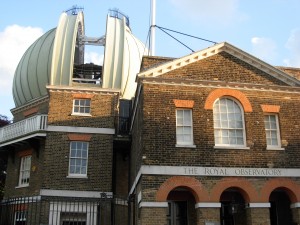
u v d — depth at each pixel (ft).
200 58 60.13
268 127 59.77
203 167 54.19
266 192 54.90
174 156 53.93
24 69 91.66
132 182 72.13
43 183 68.95
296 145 58.70
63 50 79.71
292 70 64.80
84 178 70.79
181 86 57.72
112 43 84.02
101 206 69.21
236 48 60.95
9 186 80.18
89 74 92.53
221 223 59.31
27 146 78.84
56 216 63.72
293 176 56.59
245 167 55.47
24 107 89.86
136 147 65.57
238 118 58.80
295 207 55.42
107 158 72.90
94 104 75.92
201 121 56.54
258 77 61.16
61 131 72.69
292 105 60.85
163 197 51.70
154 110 55.62
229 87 59.36
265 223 53.47
